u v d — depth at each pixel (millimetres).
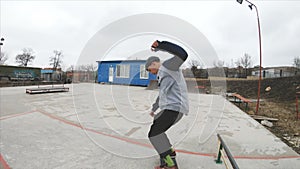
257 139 2807
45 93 8250
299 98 7141
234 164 1392
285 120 4395
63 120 3674
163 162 1805
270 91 9172
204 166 1934
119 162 1975
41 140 2564
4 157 2029
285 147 2492
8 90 9438
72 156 2098
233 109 5395
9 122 3475
